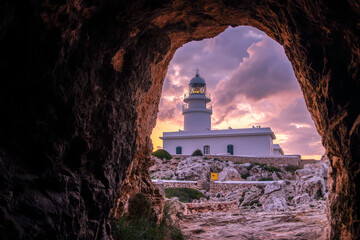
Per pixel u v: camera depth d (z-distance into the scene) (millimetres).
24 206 2943
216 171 35062
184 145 47406
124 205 6547
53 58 3068
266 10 5438
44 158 3248
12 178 2830
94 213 4230
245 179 33688
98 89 4113
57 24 3002
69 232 3617
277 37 6328
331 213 6391
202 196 25062
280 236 8586
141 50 5156
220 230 9555
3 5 2373
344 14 3715
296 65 6098
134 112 5445
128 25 4414
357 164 4312
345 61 4250
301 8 4422
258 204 21078
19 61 2795
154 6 4707
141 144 7559
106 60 4270
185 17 6047
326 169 21844
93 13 3621
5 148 2908
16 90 2873
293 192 20859
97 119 4227
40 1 2688
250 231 9305
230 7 5801
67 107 3498
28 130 3061
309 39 4789
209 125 54938
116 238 5613
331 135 5211
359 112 4176
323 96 5121
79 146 3900
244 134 44688
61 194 3480
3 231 2623
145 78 5734
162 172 34625
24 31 2721
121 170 5223
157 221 7797
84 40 3576
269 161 40219
